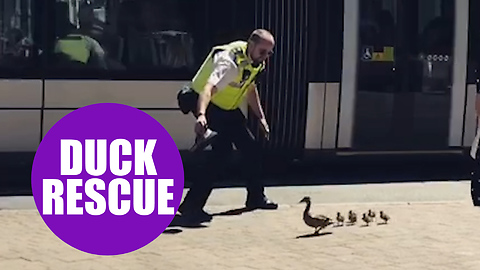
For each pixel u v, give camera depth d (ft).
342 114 35.55
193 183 25.81
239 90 25.35
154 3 34.04
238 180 33.73
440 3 36.37
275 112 34.99
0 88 32.86
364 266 20.85
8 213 26.53
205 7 34.35
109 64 33.76
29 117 33.14
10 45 32.99
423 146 36.47
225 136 25.81
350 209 27.76
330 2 35.22
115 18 33.81
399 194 31.30
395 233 24.39
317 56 35.17
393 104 36.06
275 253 21.99
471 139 36.96
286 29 34.88
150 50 34.09
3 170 33.14
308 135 35.37
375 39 35.76
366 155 36.42
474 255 22.02
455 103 36.70
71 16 33.45
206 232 24.25
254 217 26.35
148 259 21.29
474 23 36.76
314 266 20.77
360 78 35.65
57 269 20.31
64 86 33.35
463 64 36.68
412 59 36.17
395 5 35.96
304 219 24.20
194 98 25.22
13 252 21.81
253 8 34.58
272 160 36.01
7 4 32.94
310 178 34.63
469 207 28.27
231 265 20.79
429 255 21.98
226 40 34.47
